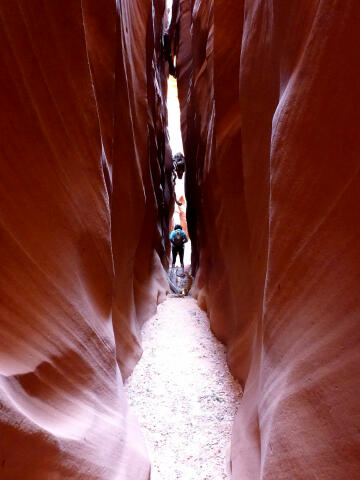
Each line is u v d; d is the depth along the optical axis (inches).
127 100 146.9
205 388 148.8
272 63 77.9
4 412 41.6
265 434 64.9
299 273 55.7
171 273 455.2
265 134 86.4
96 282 87.7
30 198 62.0
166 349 192.2
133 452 86.3
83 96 79.9
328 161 49.3
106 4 109.0
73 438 58.1
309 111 53.2
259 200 94.1
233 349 158.7
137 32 190.5
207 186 231.8
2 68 56.7
